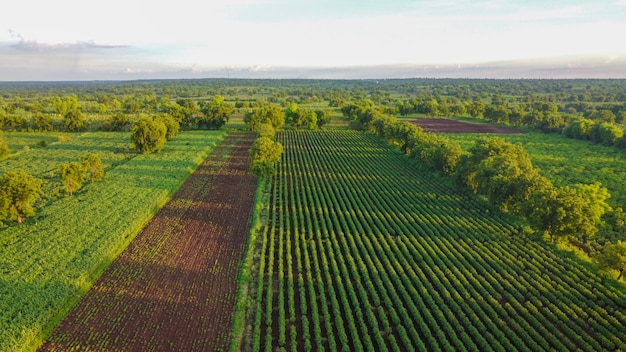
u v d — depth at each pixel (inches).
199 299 1738.4
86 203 2738.7
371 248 2215.8
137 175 3457.2
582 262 2116.1
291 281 1887.3
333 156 4648.1
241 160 4264.3
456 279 1941.4
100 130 5944.9
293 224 2613.2
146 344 1455.5
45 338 1470.2
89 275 1870.1
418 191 3321.9
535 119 6747.1
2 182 2304.4
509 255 2183.8
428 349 1539.1
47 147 4640.8
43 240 2182.6
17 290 1721.2
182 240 2297.0
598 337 1566.2
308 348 1472.7
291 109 6756.9
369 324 1665.8
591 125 5679.1
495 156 3021.7
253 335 1526.8
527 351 1494.8
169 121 5098.4
